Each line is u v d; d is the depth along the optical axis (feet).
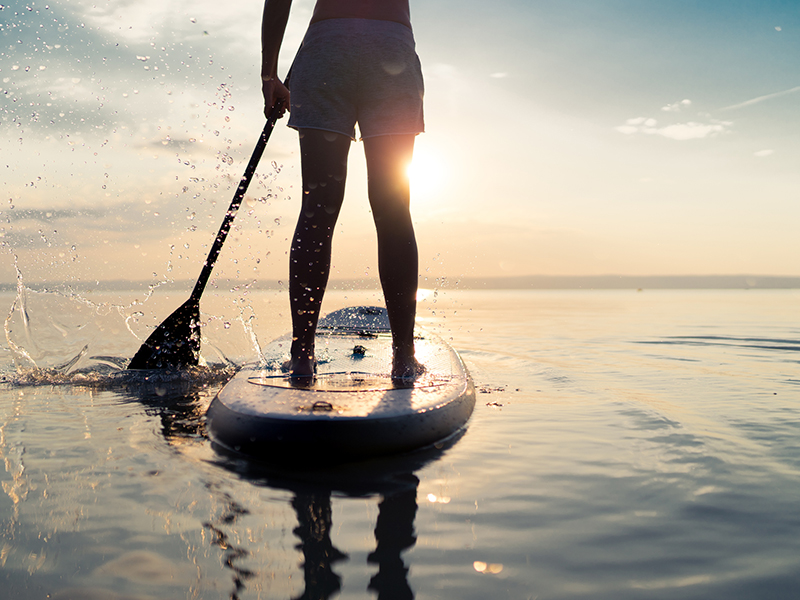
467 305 41.37
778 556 2.45
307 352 5.30
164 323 7.61
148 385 6.82
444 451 4.02
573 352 10.86
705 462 3.77
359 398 4.41
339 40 5.16
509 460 3.81
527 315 26.48
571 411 5.36
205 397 6.02
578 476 3.50
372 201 5.26
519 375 7.84
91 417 5.01
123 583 2.20
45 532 2.64
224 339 11.37
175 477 3.41
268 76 6.05
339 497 3.12
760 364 8.97
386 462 3.76
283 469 3.59
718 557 2.45
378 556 2.44
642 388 6.72
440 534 2.67
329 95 5.17
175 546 2.51
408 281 5.19
